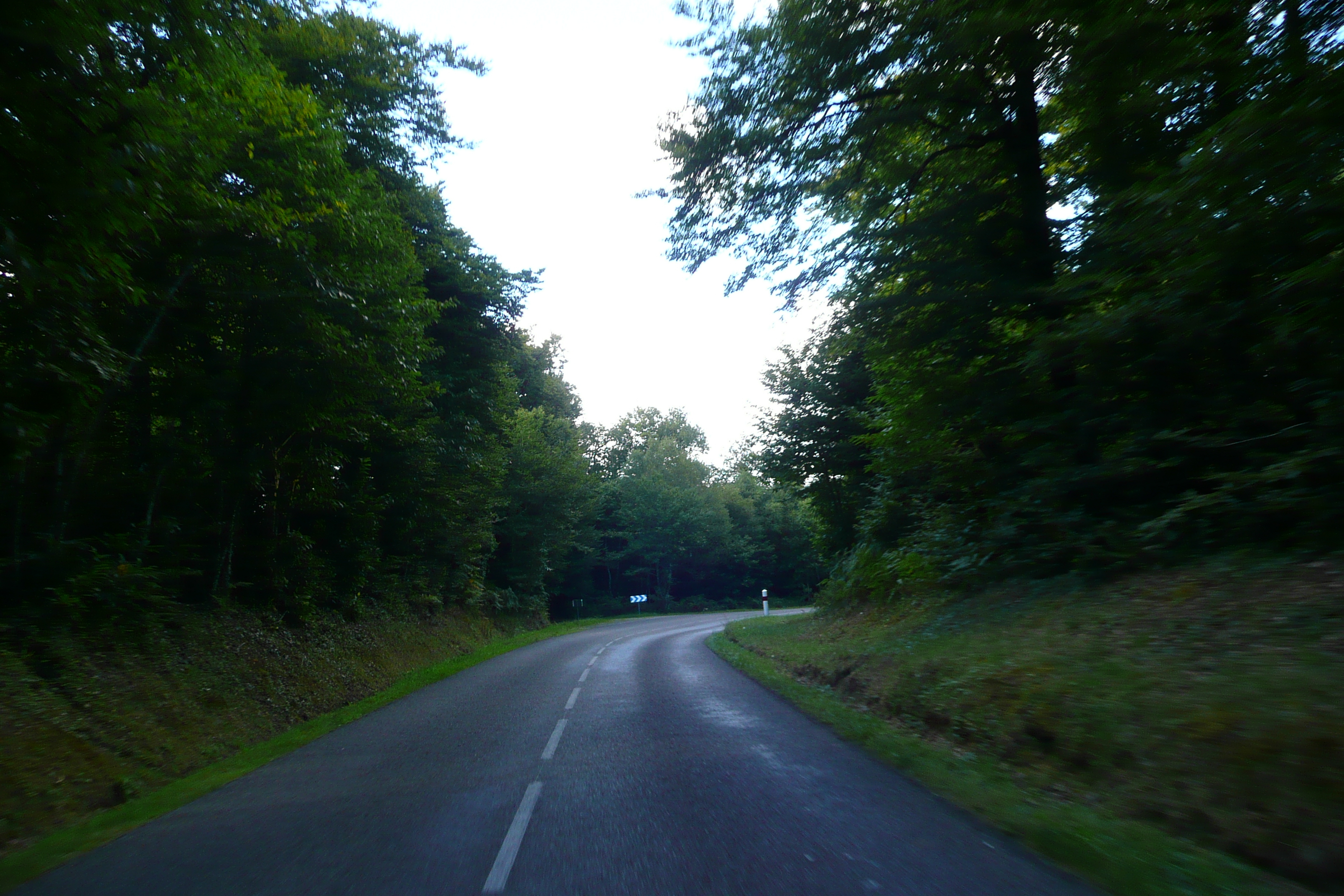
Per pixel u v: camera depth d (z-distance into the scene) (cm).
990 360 1467
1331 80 803
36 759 812
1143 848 477
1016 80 1417
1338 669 582
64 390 955
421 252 2422
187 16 967
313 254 1372
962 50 1259
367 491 2228
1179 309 1016
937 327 1502
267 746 1049
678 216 1589
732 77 1483
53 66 759
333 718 1279
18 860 566
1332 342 880
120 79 860
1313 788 474
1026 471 1428
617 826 582
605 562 6488
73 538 1409
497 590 3988
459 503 2797
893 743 815
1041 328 1309
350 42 1761
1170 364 1101
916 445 1616
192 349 1438
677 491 6869
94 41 788
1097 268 1236
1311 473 861
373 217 1534
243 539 1831
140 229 942
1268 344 946
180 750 1038
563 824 592
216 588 1612
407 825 610
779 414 2753
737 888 449
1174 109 1188
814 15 1380
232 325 1454
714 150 1496
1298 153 801
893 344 1553
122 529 1470
